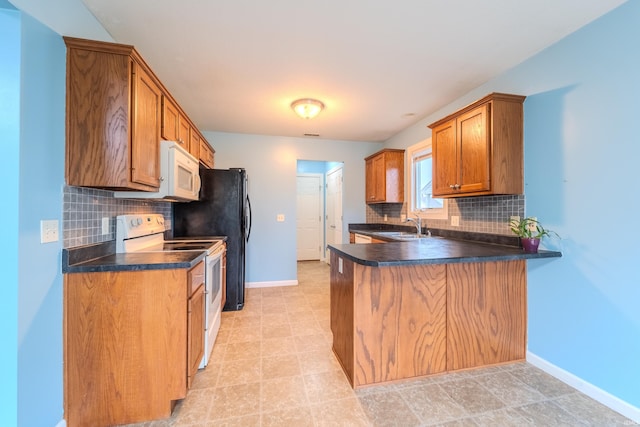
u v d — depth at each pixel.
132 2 1.46
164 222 2.72
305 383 1.77
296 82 2.37
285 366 1.96
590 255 1.63
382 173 3.82
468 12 1.53
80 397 1.40
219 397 1.63
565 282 1.77
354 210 4.45
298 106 2.78
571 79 1.73
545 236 1.88
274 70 2.17
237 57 1.99
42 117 1.24
